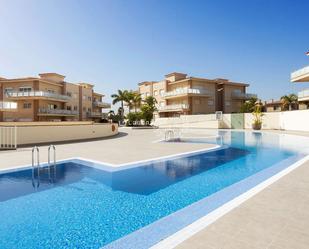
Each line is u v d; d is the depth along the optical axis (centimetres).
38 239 422
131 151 1365
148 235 421
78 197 639
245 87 5394
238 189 666
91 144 1755
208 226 392
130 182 773
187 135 2681
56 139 1953
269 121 3519
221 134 2808
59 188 717
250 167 986
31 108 4097
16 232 449
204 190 683
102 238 420
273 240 345
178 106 4825
